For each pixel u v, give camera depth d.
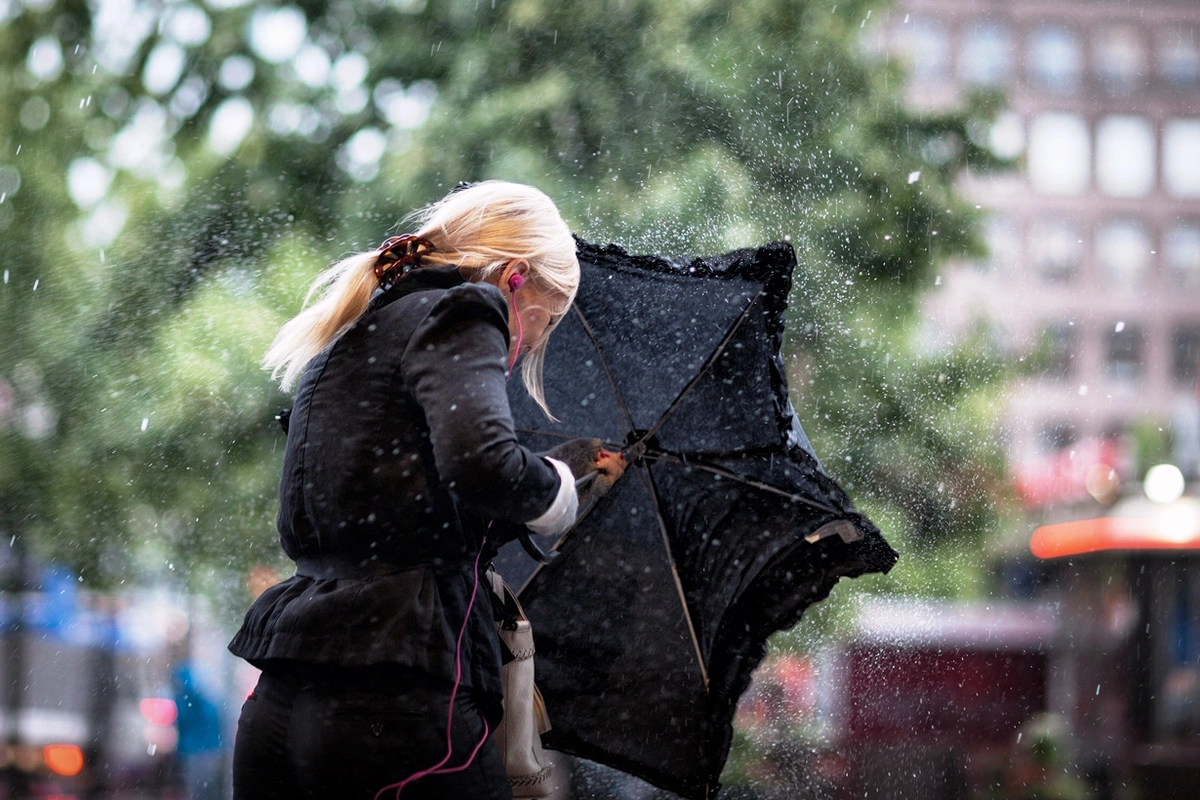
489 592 5.23
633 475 6.42
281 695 4.79
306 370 5.09
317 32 27.17
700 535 6.40
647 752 6.42
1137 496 28.91
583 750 6.43
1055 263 142.12
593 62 24.39
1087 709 27.08
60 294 25.91
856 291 24.70
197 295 24.61
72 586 27.22
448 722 4.71
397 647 4.64
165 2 28.09
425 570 4.79
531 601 6.49
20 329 25.31
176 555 24.23
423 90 25.91
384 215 24.30
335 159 26.31
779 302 6.15
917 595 25.83
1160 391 138.88
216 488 23.72
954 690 25.39
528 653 5.76
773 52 25.08
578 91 23.97
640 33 24.53
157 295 25.45
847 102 25.66
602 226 22.98
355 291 5.14
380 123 26.30
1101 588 27.66
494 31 24.88
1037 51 142.88
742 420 6.21
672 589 6.43
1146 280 142.50
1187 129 144.50
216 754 26.34
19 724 27.16
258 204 25.81
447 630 4.73
